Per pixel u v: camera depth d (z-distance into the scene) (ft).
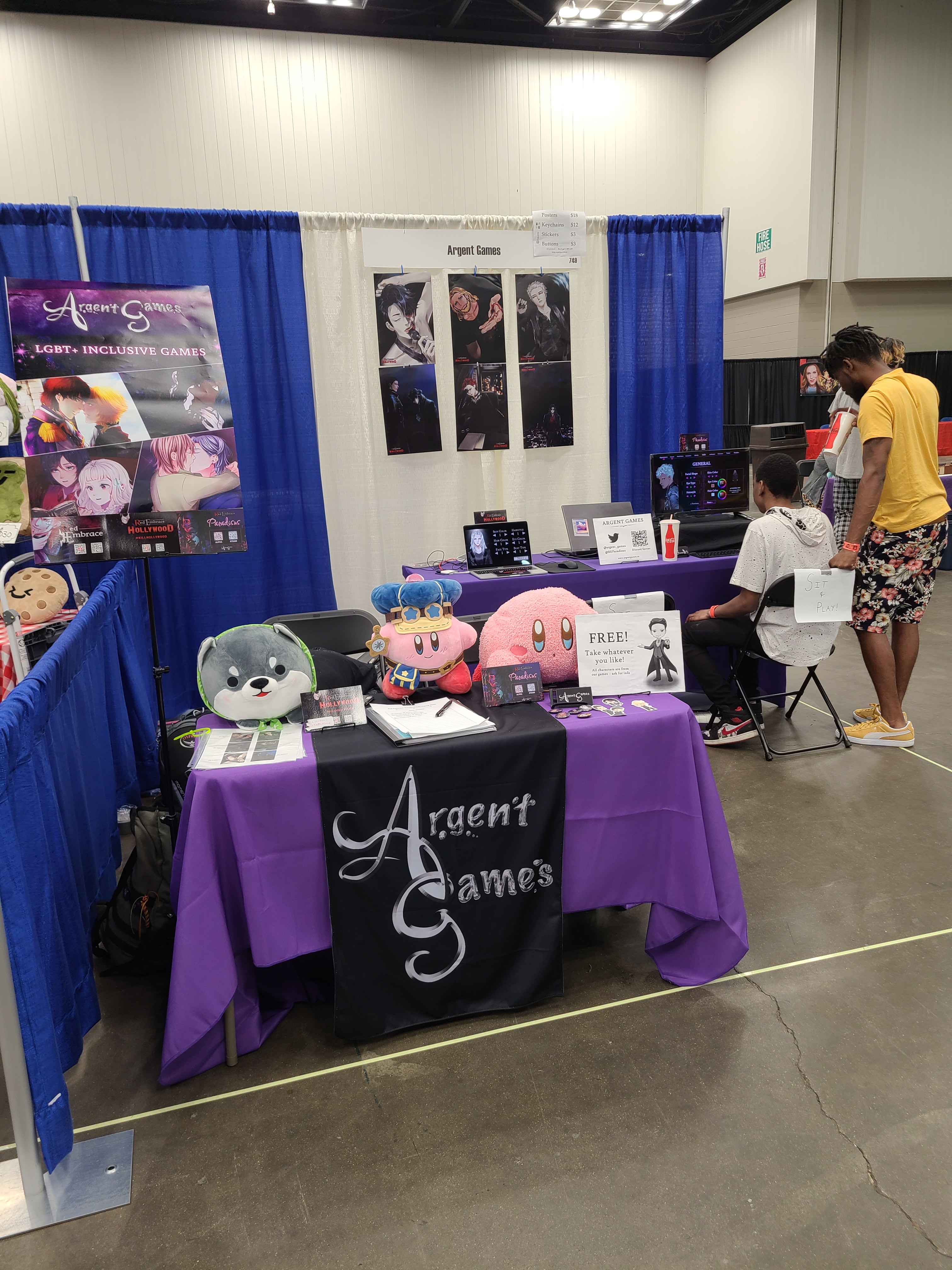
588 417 15.58
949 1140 5.30
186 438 7.95
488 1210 4.91
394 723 6.37
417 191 24.45
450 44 23.94
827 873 8.48
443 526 15.12
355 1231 4.81
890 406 10.41
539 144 25.45
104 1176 5.24
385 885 6.10
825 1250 4.60
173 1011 5.76
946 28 24.89
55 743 6.33
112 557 7.86
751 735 11.67
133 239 12.79
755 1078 5.86
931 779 10.59
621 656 7.15
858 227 25.61
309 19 22.47
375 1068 6.11
